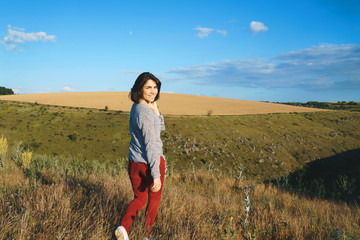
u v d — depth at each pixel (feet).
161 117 7.85
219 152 219.00
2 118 263.29
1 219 6.98
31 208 8.01
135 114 6.93
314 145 249.14
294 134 273.13
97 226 7.03
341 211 18.49
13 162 28.40
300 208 15.89
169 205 10.36
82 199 9.71
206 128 263.08
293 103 582.76
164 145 219.82
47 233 6.71
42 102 353.10
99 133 242.99
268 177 194.70
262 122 300.81
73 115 287.89
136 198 7.43
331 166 212.64
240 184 24.00
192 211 10.18
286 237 9.14
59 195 9.34
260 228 9.31
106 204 8.72
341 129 297.53
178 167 190.29
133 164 7.23
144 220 7.72
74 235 6.58
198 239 7.54
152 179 7.21
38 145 214.90
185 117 292.40
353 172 67.56
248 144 239.30
